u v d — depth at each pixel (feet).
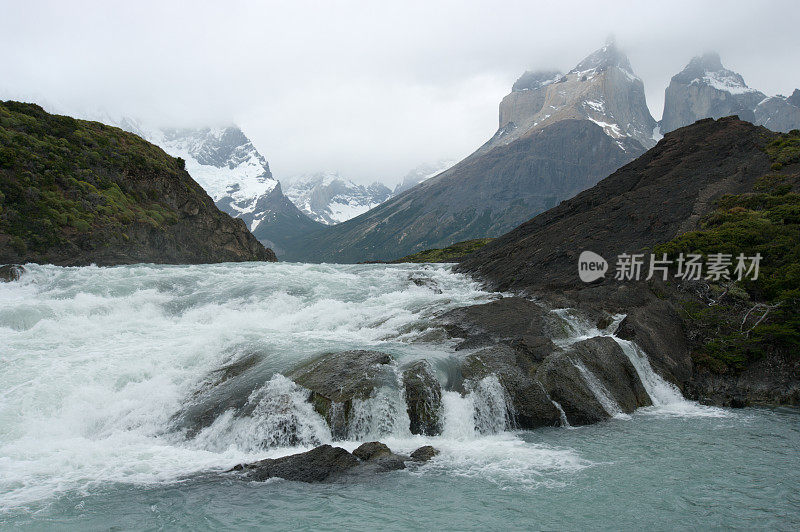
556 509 43.70
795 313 90.38
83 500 45.11
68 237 174.60
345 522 41.24
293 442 60.54
